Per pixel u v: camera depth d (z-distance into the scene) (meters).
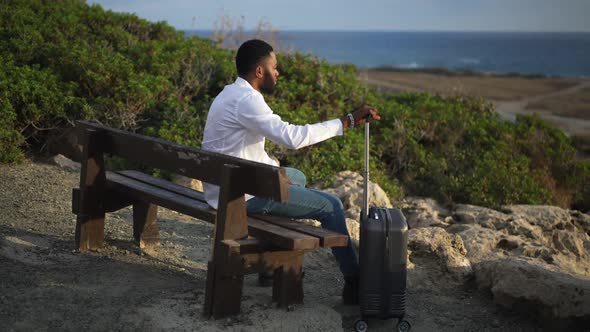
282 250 4.15
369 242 4.08
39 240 5.16
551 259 5.87
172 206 4.52
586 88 53.03
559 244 6.48
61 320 3.86
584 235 6.98
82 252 5.02
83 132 5.01
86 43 9.36
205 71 9.47
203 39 11.70
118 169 7.83
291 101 9.23
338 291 4.92
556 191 9.81
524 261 4.99
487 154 9.33
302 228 4.07
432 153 9.45
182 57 9.41
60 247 5.08
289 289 4.27
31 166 7.53
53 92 8.05
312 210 4.36
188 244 5.72
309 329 4.07
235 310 4.08
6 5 10.02
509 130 10.41
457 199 8.48
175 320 3.97
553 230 6.89
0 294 4.07
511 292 4.70
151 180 5.18
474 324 4.55
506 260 4.98
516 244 6.12
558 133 10.98
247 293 4.59
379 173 8.43
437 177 8.82
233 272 3.95
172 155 4.30
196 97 9.27
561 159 10.27
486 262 5.21
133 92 8.17
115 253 5.11
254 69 4.33
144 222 5.34
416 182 8.95
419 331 4.36
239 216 3.95
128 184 5.01
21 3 10.52
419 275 5.29
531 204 8.36
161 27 11.20
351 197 7.13
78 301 4.12
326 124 4.24
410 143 9.35
